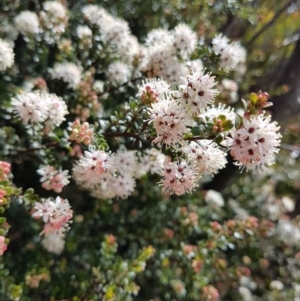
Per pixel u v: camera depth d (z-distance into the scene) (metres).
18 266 0.25
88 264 0.27
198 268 0.27
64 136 0.20
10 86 0.23
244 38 0.43
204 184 0.40
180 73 0.21
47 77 0.25
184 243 0.30
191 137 0.14
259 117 0.13
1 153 0.20
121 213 0.31
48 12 0.23
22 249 0.26
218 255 0.33
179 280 0.28
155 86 0.16
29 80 0.24
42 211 0.16
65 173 0.19
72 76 0.23
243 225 0.28
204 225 0.32
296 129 0.43
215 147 0.15
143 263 0.24
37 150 0.20
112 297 0.22
